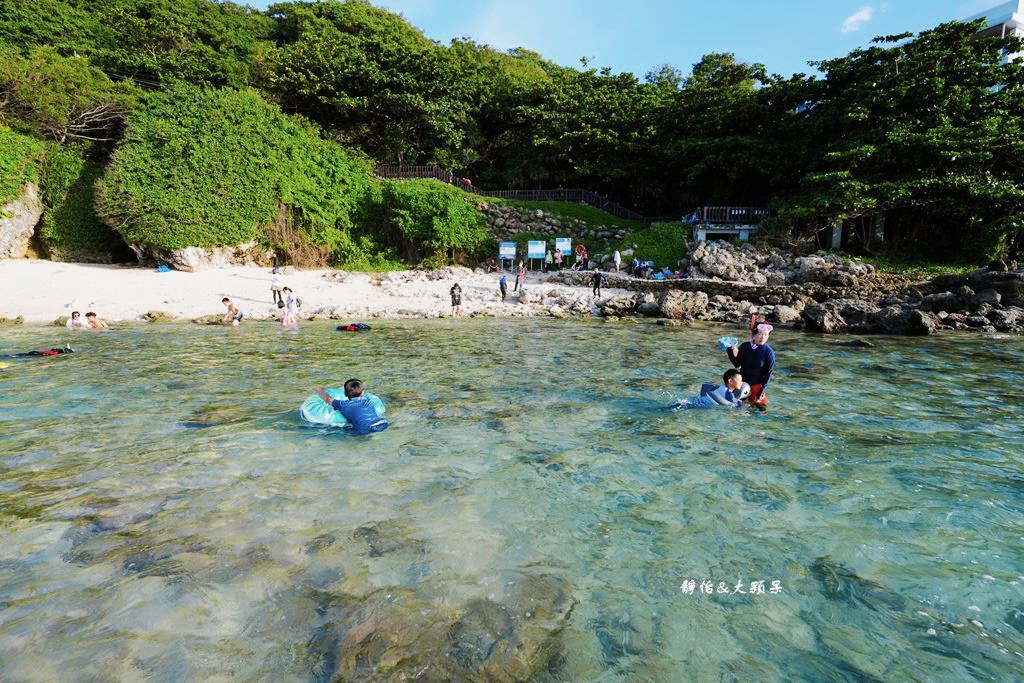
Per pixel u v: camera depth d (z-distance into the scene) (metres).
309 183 32.62
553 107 42.25
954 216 27.97
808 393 9.49
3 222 27.64
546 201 38.75
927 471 5.89
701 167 36.12
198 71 40.50
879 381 10.50
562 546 4.32
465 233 34.41
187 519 4.70
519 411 8.32
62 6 37.47
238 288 25.41
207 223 28.36
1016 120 26.72
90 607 3.45
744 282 24.84
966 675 2.93
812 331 18.64
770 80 37.22
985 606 3.55
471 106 43.09
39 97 28.59
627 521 4.76
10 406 8.42
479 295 26.27
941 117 27.44
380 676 2.84
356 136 42.44
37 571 3.87
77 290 22.64
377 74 39.50
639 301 23.94
